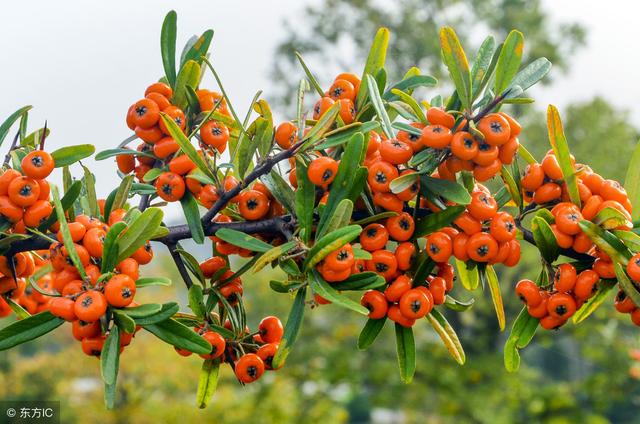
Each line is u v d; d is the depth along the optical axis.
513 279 2.71
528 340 0.39
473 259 0.38
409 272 0.38
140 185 0.40
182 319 0.39
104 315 0.36
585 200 0.38
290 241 0.37
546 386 2.58
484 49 0.37
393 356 2.67
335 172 0.37
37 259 0.43
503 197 0.40
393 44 3.43
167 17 0.40
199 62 0.41
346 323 2.75
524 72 0.38
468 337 2.77
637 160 0.39
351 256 0.36
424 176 0.37
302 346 2.65
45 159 0.37
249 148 0.38
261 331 0.40
